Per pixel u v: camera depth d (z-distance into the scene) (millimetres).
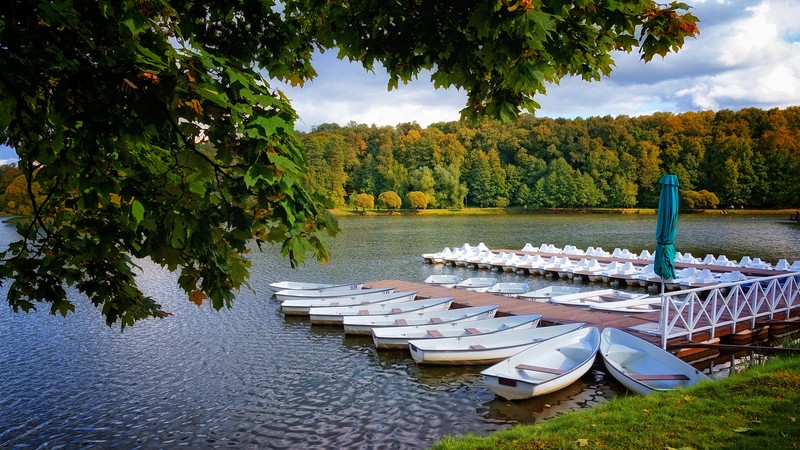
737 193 85250
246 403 11320
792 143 87375
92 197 3361
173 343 15750
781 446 5207
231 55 4215
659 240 11750
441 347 13773
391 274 29859
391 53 4125
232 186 3518
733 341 14031
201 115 3084
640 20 3820
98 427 10344
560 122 112438
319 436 9758
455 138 111812
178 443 9641
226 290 3871
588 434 6105
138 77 2924
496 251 36719
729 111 103562
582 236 51875
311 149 98938
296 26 4766
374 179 106875
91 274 4297
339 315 17375
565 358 12164
